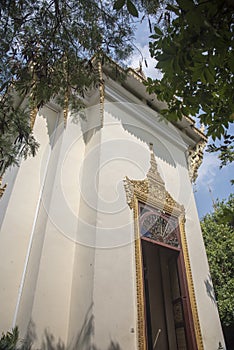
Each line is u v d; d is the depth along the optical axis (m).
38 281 3.89
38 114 5.88
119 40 3.52
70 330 3.76
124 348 3.61
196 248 6.21
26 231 4.57
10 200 4.66
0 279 3.95
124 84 7.02
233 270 9.00
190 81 2.18
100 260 4.14
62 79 3.57
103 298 3.82
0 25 2.96
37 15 3.07
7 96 3.37
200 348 4.74
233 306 8.02
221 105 2.40
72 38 3.34
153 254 6.84
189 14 1.50
